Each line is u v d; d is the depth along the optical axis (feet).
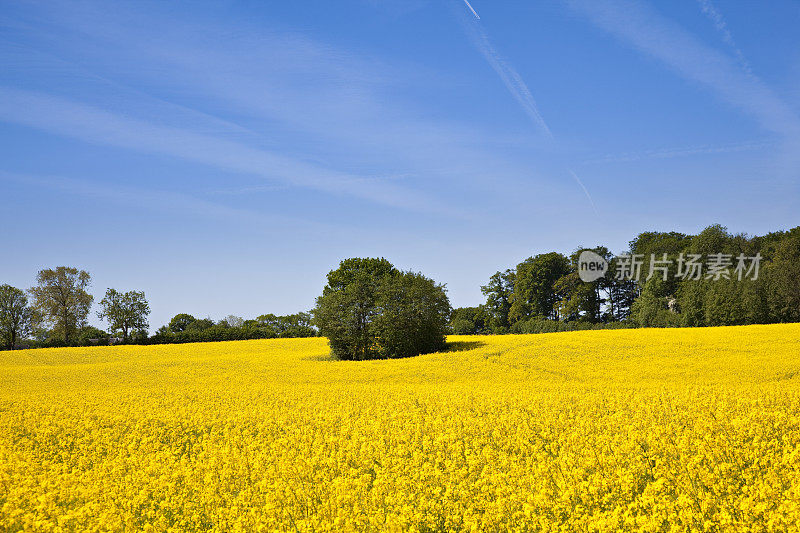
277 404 68.39
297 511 28.71
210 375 117.08
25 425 58.08
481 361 113.80
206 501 30.60
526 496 26.99
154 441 49.03
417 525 25.80
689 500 24.03
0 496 32.27
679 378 82.53
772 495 24.56
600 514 23.59
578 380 87.45
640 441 37.81
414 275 158.81
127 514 28.60
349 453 39.47
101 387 102.63
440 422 48.91
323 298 158.20
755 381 76.84
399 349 148.77
